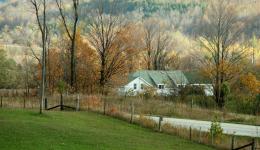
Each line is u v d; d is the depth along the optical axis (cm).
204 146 3553
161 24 12381
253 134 4262
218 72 8144
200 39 8738
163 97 7262
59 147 2655
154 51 11675
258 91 8050
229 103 7381
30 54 8744
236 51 8331
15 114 3791
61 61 7788
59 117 3909
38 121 3512
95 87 7206
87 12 7688
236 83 8300
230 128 4628
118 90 7631
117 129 3772
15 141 2653
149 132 3856
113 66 7675
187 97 7488
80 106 4694
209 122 4900
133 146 3084
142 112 5250
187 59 12206
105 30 7638
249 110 7044
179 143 3522
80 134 3167
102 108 4628
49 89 6881
